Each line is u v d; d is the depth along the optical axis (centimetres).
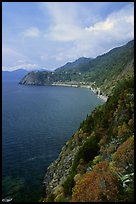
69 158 5066
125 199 1811
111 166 2300
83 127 5306
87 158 3756
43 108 18262
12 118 14038
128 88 4616
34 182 5544
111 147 3269
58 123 12556
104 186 1989
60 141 8988
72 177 3266
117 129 3675
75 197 2152
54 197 3391
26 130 10806
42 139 9256
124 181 1995
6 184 5438
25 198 4878
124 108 4094
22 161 6831
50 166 5981
